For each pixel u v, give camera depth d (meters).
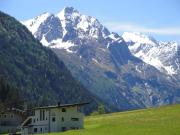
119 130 121.62
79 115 158.62
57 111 157.25
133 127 126.19
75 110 158.38
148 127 124.31
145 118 152.88
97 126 144.50
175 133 110.94
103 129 126.62
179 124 128.75
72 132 125.12
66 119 157.12
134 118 158.00
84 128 147.00
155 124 131.50
